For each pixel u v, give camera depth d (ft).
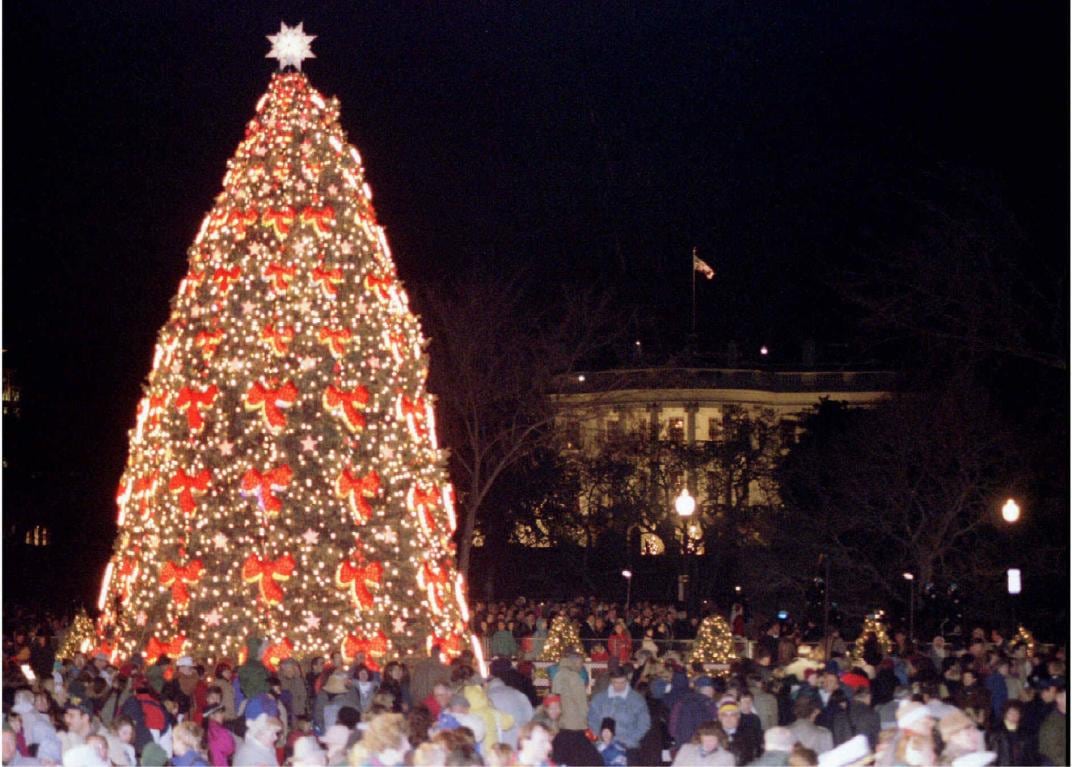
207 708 78.95
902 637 126.62
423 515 112.57
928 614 171.22
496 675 90.38
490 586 222.28
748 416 323.57
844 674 92.43
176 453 110.11
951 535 183.93
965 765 48.93
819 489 195.42
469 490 206.39
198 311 111.55
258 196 111.86
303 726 69.15
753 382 363.97
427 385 191.52
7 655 111.14
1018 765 76.23
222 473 108.88
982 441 180.86
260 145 113.09
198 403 109.81
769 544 222.48
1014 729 75.97
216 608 107.65
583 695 78.84
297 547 108.27
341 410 109.91
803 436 253.65
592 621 159.43
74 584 238.27
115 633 110.42
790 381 368.68
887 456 188.55
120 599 113.39
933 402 186.09
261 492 107.86
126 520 114.01
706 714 75.36
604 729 71.51
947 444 183.01
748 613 208.23
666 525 272.51
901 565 186.60
